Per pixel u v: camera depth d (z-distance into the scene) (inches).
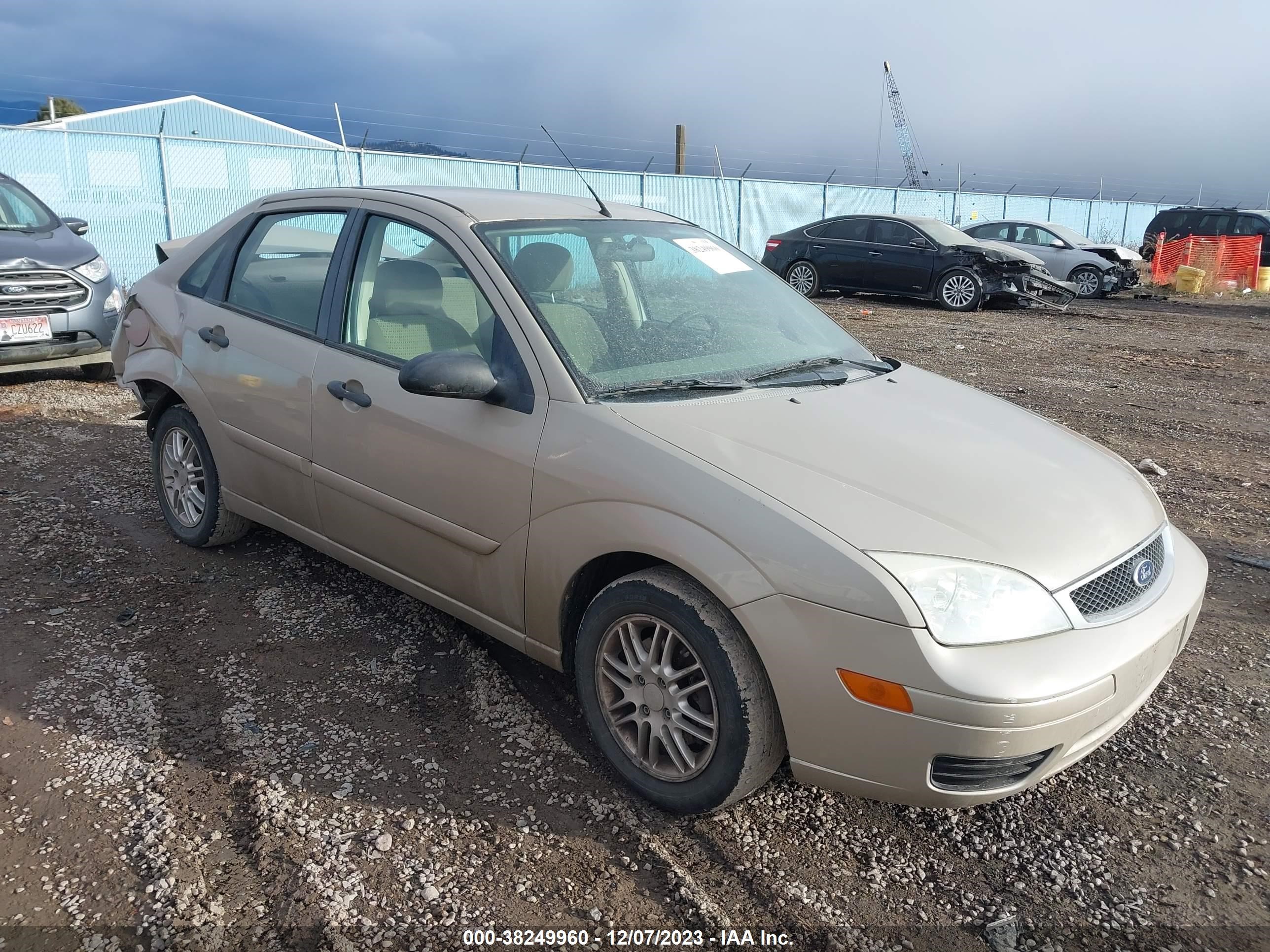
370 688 129.9
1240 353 447.5
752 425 109.3
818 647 91.0
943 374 376.5
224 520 166.6
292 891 92.7
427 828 102.7
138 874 94.3
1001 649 89.0
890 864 100.5
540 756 116.5
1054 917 93.8
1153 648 98.2
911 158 2527.1
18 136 566.9
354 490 133.4
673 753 104.8
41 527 179.2
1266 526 202.4
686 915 92.5
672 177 901.2
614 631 108.2
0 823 100.5
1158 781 115.1
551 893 94.5
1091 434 283.6
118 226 610.2
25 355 280.7
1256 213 885.8
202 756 113.3
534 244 130.3
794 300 157.2
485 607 122.5
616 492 103.5
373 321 133.9
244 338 150.9
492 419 115.8
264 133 1178.6
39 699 123.1
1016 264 609.9
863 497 97.3
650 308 135.9
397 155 731.4
